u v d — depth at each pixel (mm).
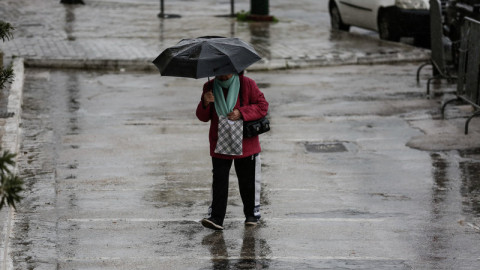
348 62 29609
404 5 32781
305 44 32719
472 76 20062
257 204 12852
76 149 17734
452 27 27516
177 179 15664
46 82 25562
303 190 14992
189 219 13297
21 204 13836
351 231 12664
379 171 16297
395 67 29203
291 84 25906
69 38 33375
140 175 15891
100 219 13219
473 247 11938
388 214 13562
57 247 11859
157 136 19062
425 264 11219
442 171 16281
